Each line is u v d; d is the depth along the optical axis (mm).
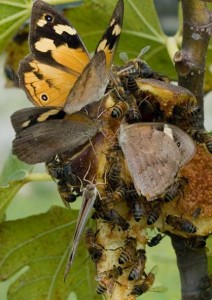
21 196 1467
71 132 578
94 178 611
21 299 706
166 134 567
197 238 637
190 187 630
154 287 649
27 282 704
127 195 610
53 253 697
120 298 622
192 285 647
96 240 625
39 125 558
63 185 626
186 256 646
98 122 591
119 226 624
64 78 582
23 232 689
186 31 632
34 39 585
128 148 569
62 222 688
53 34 583
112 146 607
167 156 564
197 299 647
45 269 702
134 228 624
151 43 711
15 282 703
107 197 611
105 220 619
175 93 613
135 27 705
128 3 697
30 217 685
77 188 626
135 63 623
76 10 702
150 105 614
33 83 584
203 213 632
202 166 630
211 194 632
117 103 606
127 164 575
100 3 697
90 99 561
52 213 686
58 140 572
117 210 616
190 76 633
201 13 631
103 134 609
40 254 696
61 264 701
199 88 635
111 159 608
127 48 719
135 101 611
